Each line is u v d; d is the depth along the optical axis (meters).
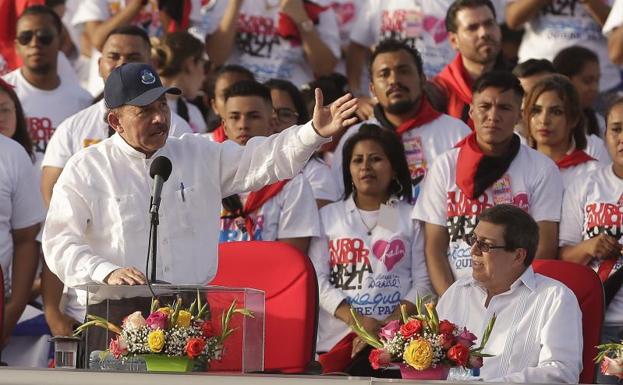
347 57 30.33
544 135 23.27
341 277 21.80
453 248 21.52
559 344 16.77
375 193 21.98
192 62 27.27
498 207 17.55
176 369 14.35
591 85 26.95
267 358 17.72
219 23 30.42
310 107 26.14
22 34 27.36
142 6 29.84
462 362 15.02
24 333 23.22
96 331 14.59
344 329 21.36
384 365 15.42
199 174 16.83
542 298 17.23
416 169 23.89
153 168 15.07
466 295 17.88
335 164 24.39
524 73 25.66
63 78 28.22
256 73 29.77
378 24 29.73
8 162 22.95
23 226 23.06
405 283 21.72
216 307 14.60
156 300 14.55
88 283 15.18
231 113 22.94
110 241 16.64
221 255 18.14
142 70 16.45
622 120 21.48
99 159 16.75
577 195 21.66
